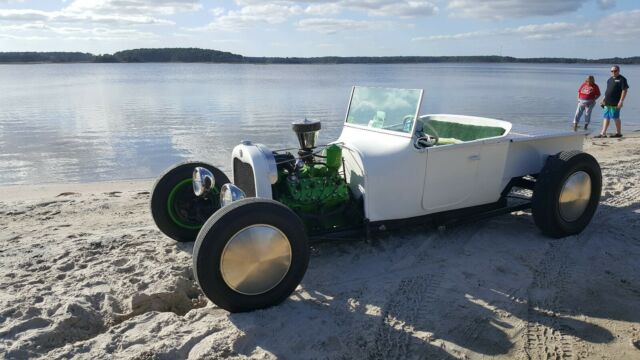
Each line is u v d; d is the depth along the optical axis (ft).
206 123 67.82
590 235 18.19
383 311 13.14
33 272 15.53
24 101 103.40
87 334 12.37
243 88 154.10
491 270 15.48
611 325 12.54
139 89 148.97
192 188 17.79
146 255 16.75
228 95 121.80
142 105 94.73
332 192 15.94
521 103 97.50
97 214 23.00
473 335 12.12
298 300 13.70
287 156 16.17
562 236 17.87
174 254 16.92
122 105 94.58
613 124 65.21
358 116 18.40
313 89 147.74
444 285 14.55
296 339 11.81
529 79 241.96
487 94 123.95
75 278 15.06
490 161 17.42
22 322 12.16
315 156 16.28
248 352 11.34
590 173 17.69
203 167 17.85
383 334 12.10
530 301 13.66
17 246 17.99
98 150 48.39
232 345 11.38
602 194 23.07
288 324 12.41
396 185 15.98
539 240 17.76
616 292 14.16
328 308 13.28
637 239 17.85
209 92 134.21
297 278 13.10
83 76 294.25
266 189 14.88
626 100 102.01
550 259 16.22
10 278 15.06
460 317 12.89
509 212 18.66
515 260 16.19
